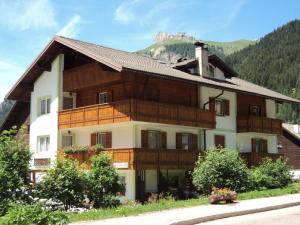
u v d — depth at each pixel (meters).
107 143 32.31
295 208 20.16
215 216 16.81
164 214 16.88
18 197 17.69
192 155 32.44
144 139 31.08
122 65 27.34
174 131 33.47
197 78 34.00
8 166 17.70
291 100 42.62
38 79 36.84
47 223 13.24
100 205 20.27
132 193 29.55
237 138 39.03
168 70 33.28
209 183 25.77
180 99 34.06
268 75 148.88
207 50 37.12
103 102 33.09
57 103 34.41
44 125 35.56
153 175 31.84
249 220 16.19
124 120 28.91
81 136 34.25
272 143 43.81
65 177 19.06
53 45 33.81
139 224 14.42
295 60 149.88
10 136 18.55
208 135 35.84
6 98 38.91
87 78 32.81
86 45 34.06
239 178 26.09
